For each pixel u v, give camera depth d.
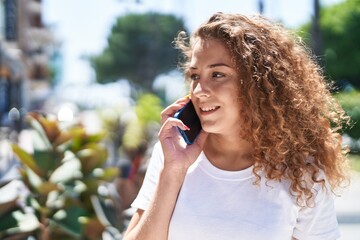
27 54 40.97
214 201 2.51
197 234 2.48
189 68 2.62
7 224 4.56
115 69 64.56
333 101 2.85
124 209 6.33
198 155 2.58
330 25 41.09
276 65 2.56
